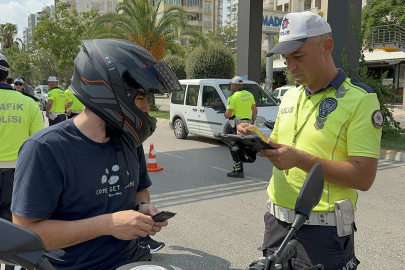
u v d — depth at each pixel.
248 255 3.73
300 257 1.84
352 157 1.74
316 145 1.84
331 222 1.79
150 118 1.44
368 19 20.11
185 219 4.65
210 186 6.14
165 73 1.42
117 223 1.30
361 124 1.73
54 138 1.33
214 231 4.29
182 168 7.46
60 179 1.32
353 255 1.91
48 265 0.94
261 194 5.70
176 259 3.64
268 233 2.07
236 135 1.72
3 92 2.93
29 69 51.47
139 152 1.70
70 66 34.66
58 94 8.80
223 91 9.91
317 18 1.80
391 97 10.68
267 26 16.05
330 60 1.86
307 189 1.27
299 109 1.97
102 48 1.38
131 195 1.50
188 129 11.09
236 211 4.94
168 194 5.69
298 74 1.86
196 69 20.64
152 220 1.31
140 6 18.81
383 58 27.16
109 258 1.44
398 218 4.70
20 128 2.94
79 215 1.38
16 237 0.90
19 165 1.32
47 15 33.50
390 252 3.78
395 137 10.66
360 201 5.38
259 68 14.18
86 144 1.38
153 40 19.22
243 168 7.40
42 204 1.28
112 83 1.33
